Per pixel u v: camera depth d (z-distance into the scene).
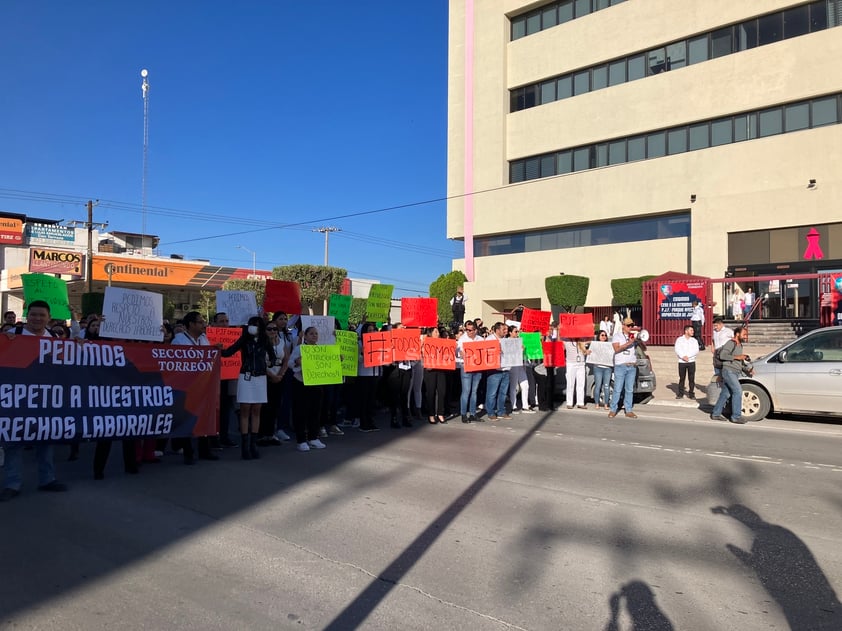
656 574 4.30
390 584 4.11
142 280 42.03
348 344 9.83
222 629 3.49
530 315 12.80
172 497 6.16
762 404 11.42
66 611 3.70
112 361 6.92
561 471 7.39
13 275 43.78
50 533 5.07
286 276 39.31
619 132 28.55
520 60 32.38
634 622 3.61
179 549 4.73
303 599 3.88
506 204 32.34
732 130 25.52
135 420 7.04
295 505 5.90
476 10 34.03
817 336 11.29
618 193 28.28
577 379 13.49
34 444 6.27
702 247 25.50
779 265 23.70
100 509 5.74
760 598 3.94
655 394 16.14
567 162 30.77
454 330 17.06
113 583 4.10
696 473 7.33
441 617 3.65
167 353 7.38
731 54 25.44
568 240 30.73
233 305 10.41
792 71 23.86
